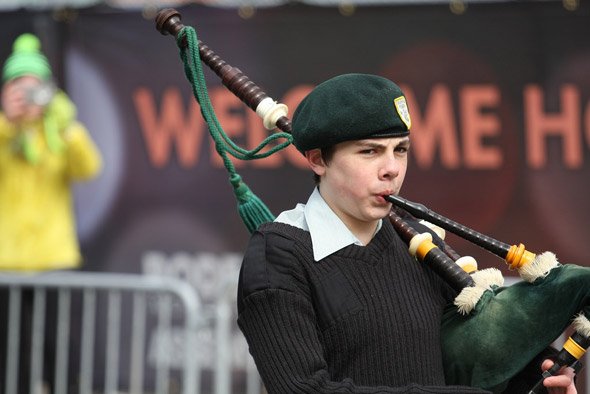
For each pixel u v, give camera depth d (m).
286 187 13.57
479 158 13.31
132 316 13.32
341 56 13.49
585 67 13.18
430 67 13.35
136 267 13.91
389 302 5.50
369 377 5.41
